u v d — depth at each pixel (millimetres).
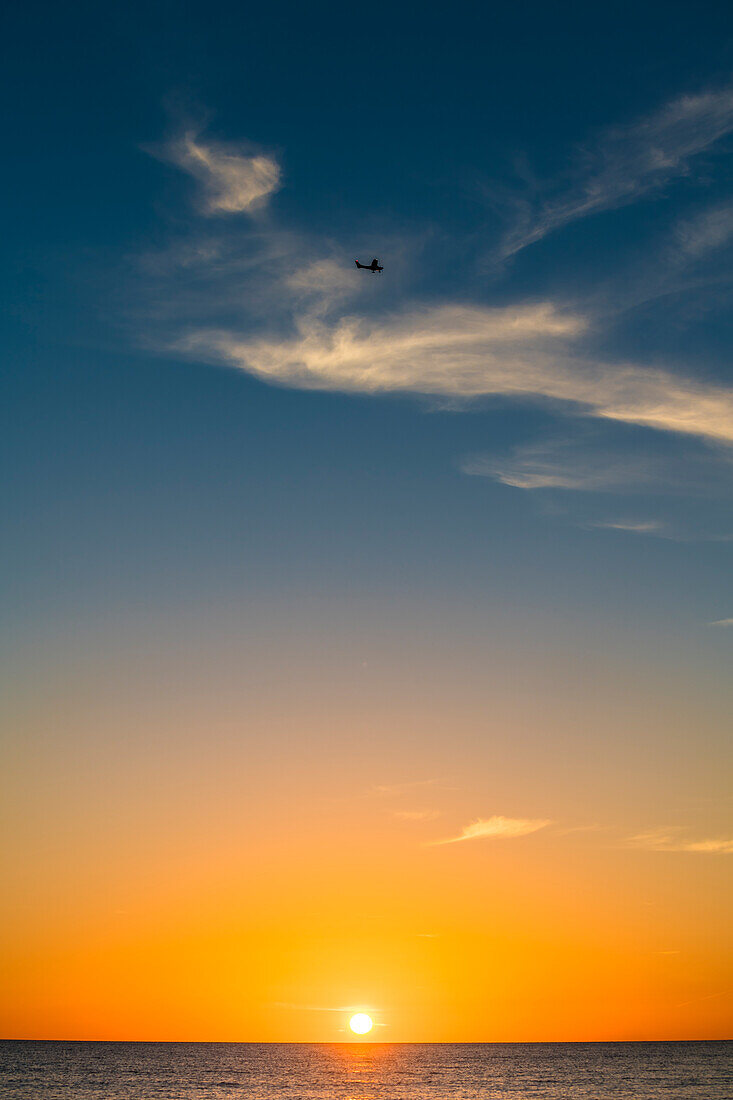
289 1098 138500
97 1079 172625
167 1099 134875
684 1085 161250
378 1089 156375
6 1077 174875
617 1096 139750
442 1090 154375
